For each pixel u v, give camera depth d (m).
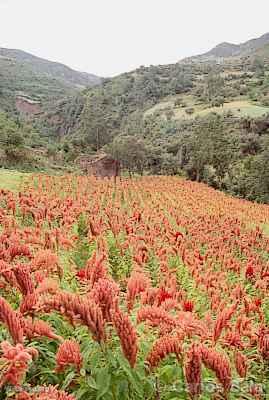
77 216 20.91
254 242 22.23
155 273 11.38
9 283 5.25
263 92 115.75
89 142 108.62
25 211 17.95
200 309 9.03
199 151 74.00
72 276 7.17
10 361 3.41
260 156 61.50
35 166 73.62
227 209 40.50
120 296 5.74
